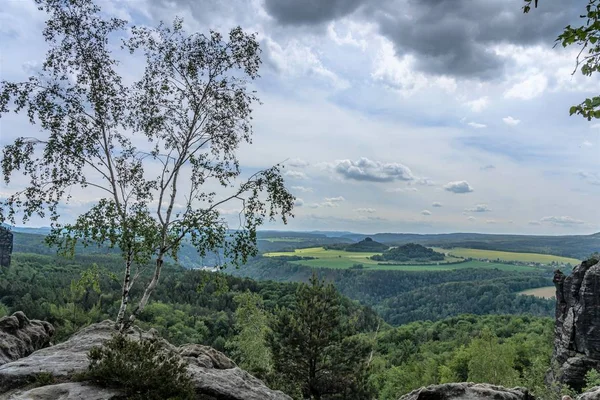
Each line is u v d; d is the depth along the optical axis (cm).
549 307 19175
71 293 9894
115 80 1928
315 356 2934
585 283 5125
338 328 3159
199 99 2017
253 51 2008
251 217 1881
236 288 14862
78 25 1828
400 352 11412
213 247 1780
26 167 1678
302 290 3228
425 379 7862
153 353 1119
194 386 1154
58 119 1758
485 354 6278
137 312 1692
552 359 5919
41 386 1003
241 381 1388
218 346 9444
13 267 13538
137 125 1962
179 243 1856
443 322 15300
